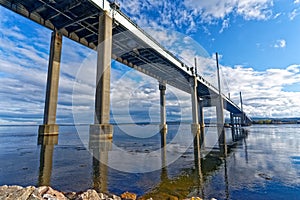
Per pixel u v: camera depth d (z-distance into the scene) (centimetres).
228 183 646
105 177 711
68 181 668
